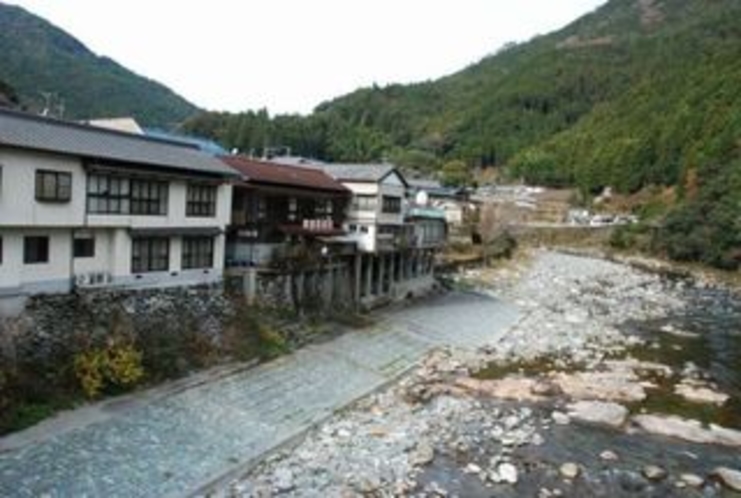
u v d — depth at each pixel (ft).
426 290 183.32
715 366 131.23
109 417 72.79
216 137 414.82
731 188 298.56
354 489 67.21
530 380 111.96
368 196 147.84
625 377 117.70
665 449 86.12
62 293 82.79
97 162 83.15
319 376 100.17
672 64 634.84
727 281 263.90
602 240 364.38
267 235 121.60
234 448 73.67
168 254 97.91
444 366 117.29
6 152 72.74
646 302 207.72
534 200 468.34
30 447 63.93
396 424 86.63
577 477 75.97
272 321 112.37
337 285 139.64
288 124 474.49
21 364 72.54
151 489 62.75
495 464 77.25
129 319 87.04
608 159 467.52
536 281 229.86
